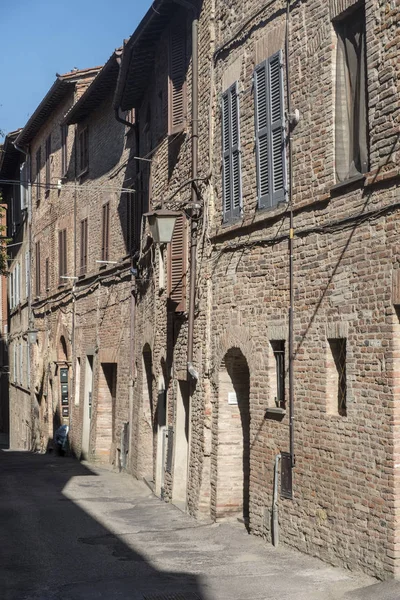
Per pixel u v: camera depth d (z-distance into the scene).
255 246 14.59
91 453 28.06
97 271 27.73
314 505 12.41
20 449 41.75
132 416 23.66
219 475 15.92
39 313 37.94
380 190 10.94
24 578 12.06
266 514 13.94
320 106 12.44
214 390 16.28
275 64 13.83
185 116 18.47
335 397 12.15
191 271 17.30
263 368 14.19
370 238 11.12
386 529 10.62
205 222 16.80
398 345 10.62
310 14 12.76
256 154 14.42
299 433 12.87
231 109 15.59
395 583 10.27
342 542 11.62
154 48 20.62
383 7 10.84
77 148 30.91
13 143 40.38
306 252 12.76
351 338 11.50
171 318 19.25
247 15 14.98
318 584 10.87
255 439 14.41
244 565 12.33
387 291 10.73
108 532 15.43
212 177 16.72
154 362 20.84
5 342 50.50
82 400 29.50
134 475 23.05
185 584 11.35
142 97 22.83
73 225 31.52
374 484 10.91
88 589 11.30
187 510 17.34
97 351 27.75
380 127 10.88
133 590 11.17
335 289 11.93
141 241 22.31
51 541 14.68
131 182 24.05
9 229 47.69
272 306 13.92
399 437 10.57
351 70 11.90
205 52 17.16
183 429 18.70
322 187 12.37
